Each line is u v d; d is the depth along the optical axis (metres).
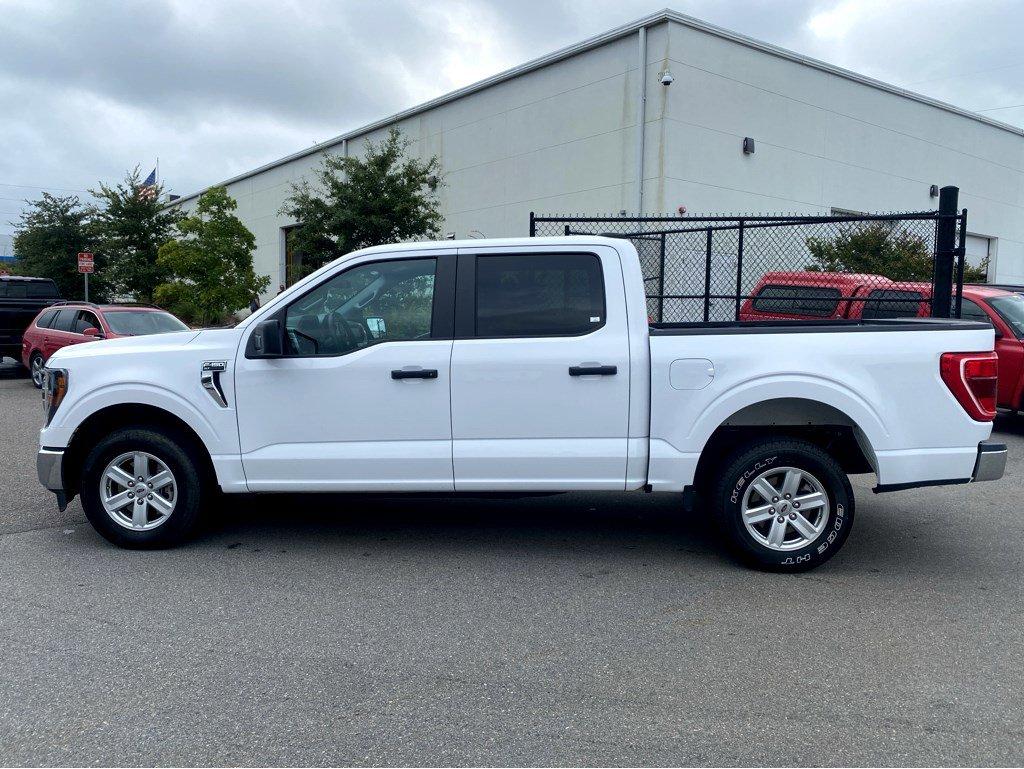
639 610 4.39
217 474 5.18
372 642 3.97
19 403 12.69
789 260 11.98
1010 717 3.24
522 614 4.34
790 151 19.05
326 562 5.20
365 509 6.55
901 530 5.98
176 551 5.41
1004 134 25.45
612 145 17.70
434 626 4.17
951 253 8.18
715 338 4.87
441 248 5.10
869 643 3.96
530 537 5.78
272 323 4.91
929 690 3.47
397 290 5.11
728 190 17.84
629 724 3.19
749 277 12.35
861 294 9.80
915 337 4.82
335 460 5.06
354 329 5.16
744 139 18.00
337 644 3.94
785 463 4.89
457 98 22.16
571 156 18.78
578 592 4.67
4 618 4.25
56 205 28.80
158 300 21.20
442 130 22.89
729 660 3.77
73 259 28.52
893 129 21.66
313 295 5.15
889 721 3.21
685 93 16.81
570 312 4.98
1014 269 26.73
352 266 5.14
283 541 5.65
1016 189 26.27
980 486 7.41
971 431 4.81
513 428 4.96
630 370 4.87
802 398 4.93
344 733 3.13
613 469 4.94
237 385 5.12
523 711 3.29
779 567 4.96
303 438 5.10
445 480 5.04
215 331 5.29
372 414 5.03
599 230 17.70
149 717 3.24
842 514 4.88
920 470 4.81
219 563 5.16
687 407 4.86
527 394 4.93
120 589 4.68
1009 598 4.58
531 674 3.62
